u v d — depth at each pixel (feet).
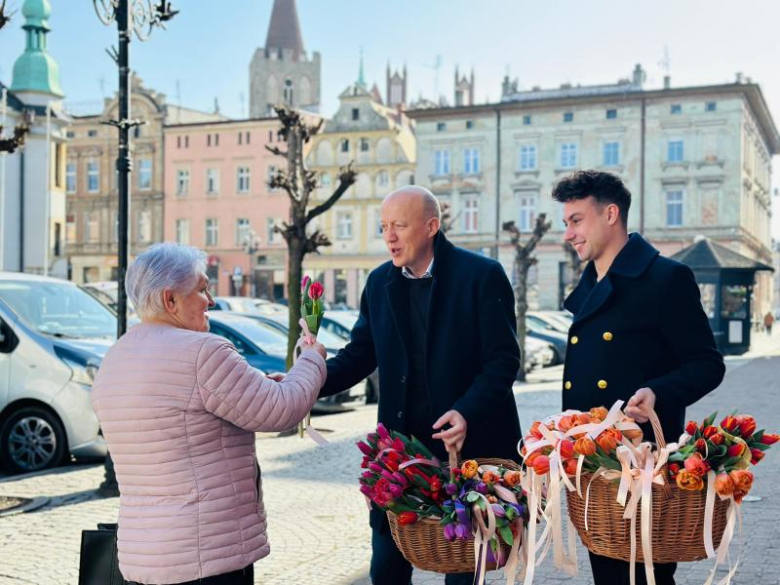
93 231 222.28
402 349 13.28
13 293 34.94
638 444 10.69
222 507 10.52
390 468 11.44
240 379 10.60
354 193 196.34
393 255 13.23
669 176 169.17
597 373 12.46
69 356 33.19
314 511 26.23
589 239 12.73
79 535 23.16
